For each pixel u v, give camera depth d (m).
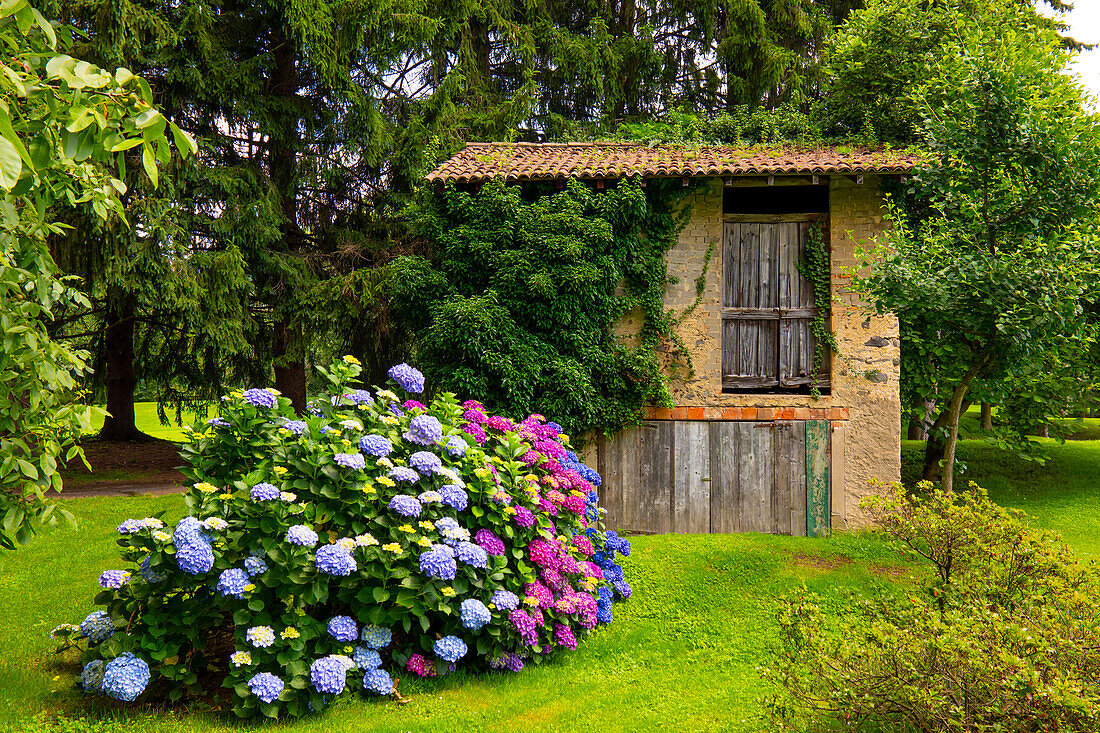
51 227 3.95
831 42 10.52
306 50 12.70
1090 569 3.99
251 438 4.64
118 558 7.10
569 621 5.30
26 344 3.74
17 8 2.29
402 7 13.41
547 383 8.29
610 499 8.77
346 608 4.57
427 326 9.02
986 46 7.36
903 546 4.57
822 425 8.55
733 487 8.66
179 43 12.09
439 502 4.63
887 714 3.26
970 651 3.00
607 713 4.17
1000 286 6.19
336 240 14.16
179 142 2.75
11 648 4.86
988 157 6.89
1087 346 9.10
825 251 8.80
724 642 5.46
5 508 3.92
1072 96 6.92
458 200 8.89
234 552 4.13
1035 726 2.99
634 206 8.52
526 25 16.17
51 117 2.85
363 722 3.93
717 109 18.36
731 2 16.14
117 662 3.82
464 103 15.09
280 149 13.70
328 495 4.36
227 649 4.61
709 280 8.80
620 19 18.11
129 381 15.97
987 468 11.45
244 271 12.70
